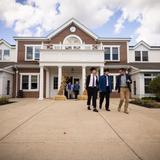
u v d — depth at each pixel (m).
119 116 8.09
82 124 6.44
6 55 26.03
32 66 24.03
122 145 4.26
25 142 4.46
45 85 23.98
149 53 26.80
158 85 18.17
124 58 25.80
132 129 5.75
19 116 8.07
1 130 5.59
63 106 12.05
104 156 3.61
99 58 20.61
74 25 24.78
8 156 3.61
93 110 9.55
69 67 22.83
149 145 4.27
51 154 3.71
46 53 20.45
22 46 25.44
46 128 5.85
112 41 25.77
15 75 24.45
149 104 12.54
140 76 22.31
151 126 6.16
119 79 9.29
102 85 9.88
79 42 24.67
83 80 20.42
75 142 4.48
